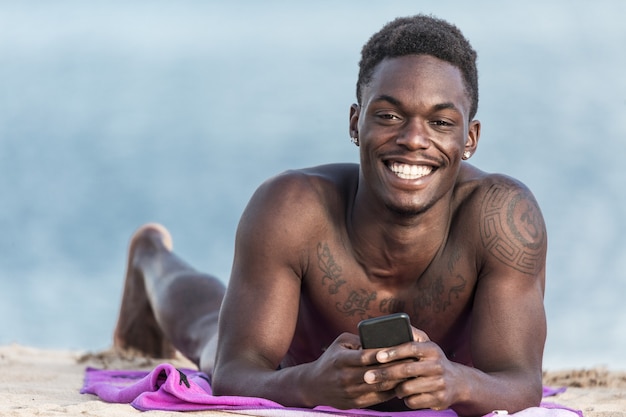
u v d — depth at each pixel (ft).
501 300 29.37
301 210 30.01
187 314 41.39
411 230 29.04
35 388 34.78
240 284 30.14
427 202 28.19
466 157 30.60
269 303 29.66
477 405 26.81
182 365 45.60
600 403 35.35
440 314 30.50
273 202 30.22
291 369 27.96
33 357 46.98
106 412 27.66
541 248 30.01
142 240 46.39
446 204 29.58
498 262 29.66
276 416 26.89
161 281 43.65
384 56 28.50
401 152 27.73
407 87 27.63
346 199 30.45
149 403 28.50
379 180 28.27
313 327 31.45
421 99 27.53
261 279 29.91
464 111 28.50
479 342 29.32
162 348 47.55
